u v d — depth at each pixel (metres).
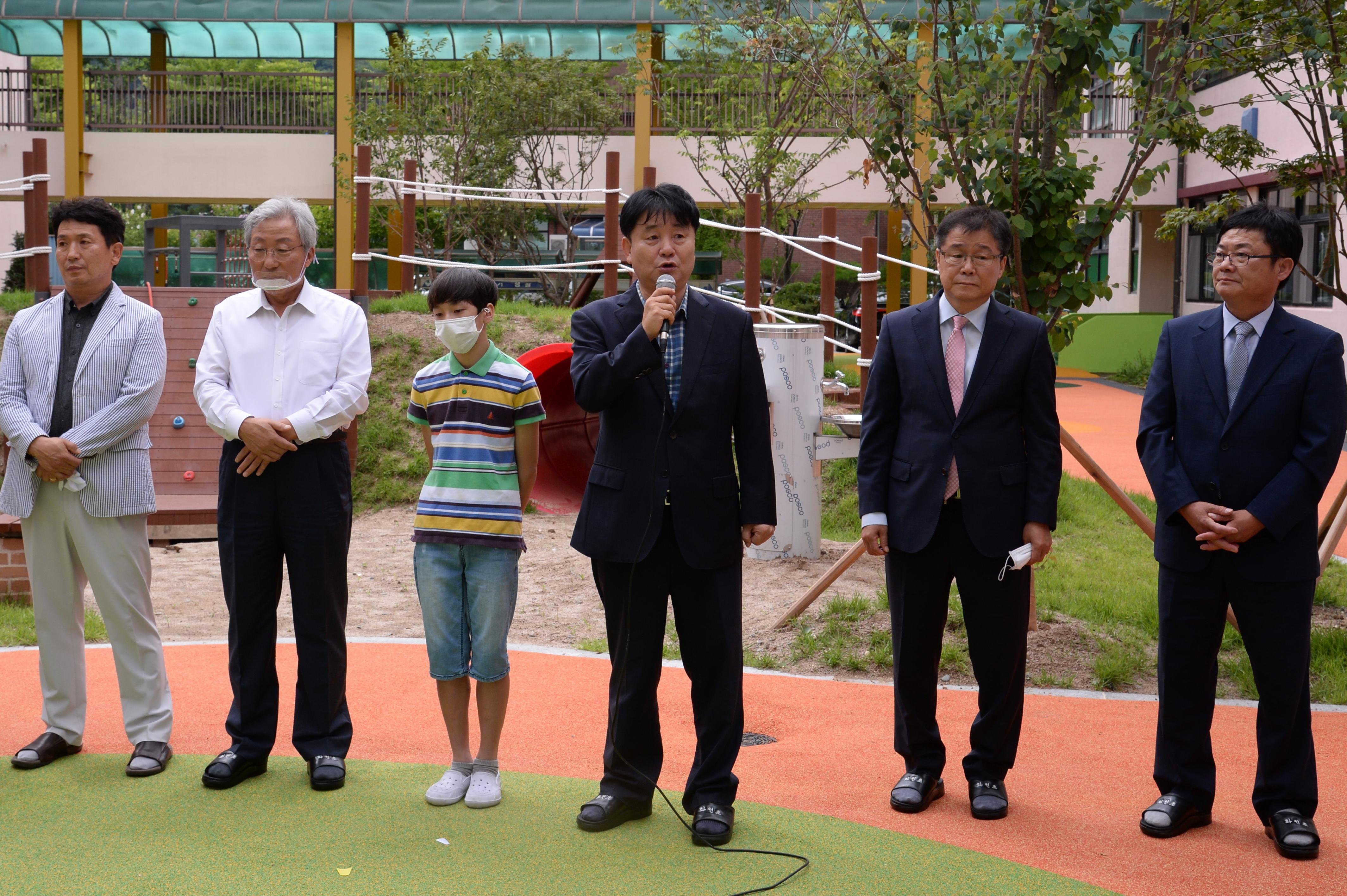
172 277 23.36
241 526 4.07
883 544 4.12
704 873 3.46
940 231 4.03
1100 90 20.70
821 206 20.00
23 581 7.09
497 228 19.55
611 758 3.85
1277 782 3.79
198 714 5.03
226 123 20.84
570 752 4.62
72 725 4.41
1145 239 22.84
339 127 20.28
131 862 3.47
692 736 4.87
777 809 4.01
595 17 19.81
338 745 4.17
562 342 10.82
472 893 3.30
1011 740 4.05
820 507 8.54
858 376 12.38
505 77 18.45
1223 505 3.82
